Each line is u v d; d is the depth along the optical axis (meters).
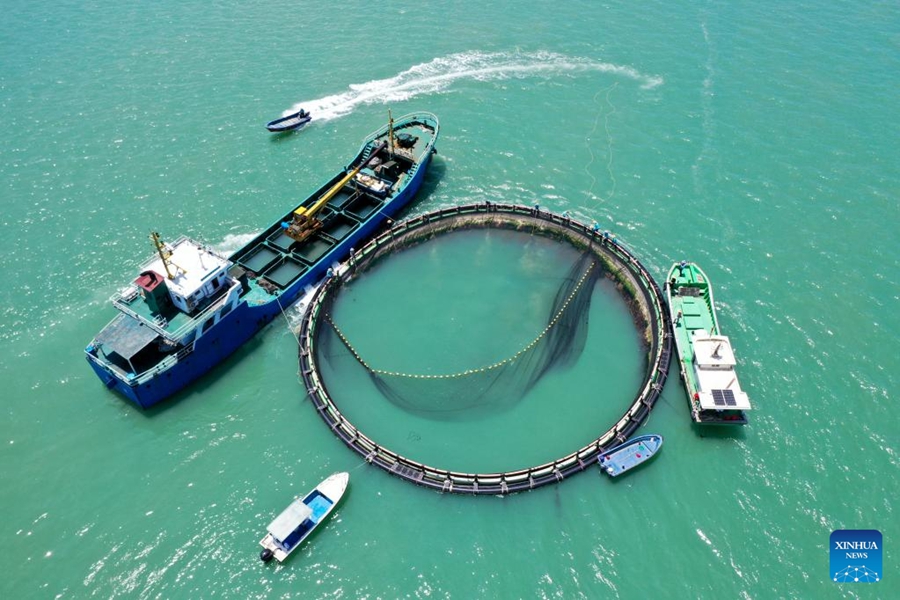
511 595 57.97
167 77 118.81
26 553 61.69
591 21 130.25
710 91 111.62
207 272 73.31
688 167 98.50
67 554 61.56
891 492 63.56
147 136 107.00
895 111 105.69
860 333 76.81
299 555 61.00
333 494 63.78
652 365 74.25
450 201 96.12
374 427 70.75
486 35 127.25
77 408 72.75
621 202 94.31
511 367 76.00
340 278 85.69
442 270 87.75
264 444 69.38
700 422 68.12
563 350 77.31
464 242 90.94
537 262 87.62
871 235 87.62
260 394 74.06
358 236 88.94
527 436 69.56
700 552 60.28
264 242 87.75
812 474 65.19
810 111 106.62
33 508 64.69
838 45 120.94
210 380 75.69
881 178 95.06
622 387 73.62
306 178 99.69
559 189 96.75
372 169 96.94
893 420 68.88
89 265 87.62
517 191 96.94
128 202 96.12
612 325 79.94
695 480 65.19
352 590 58.69
